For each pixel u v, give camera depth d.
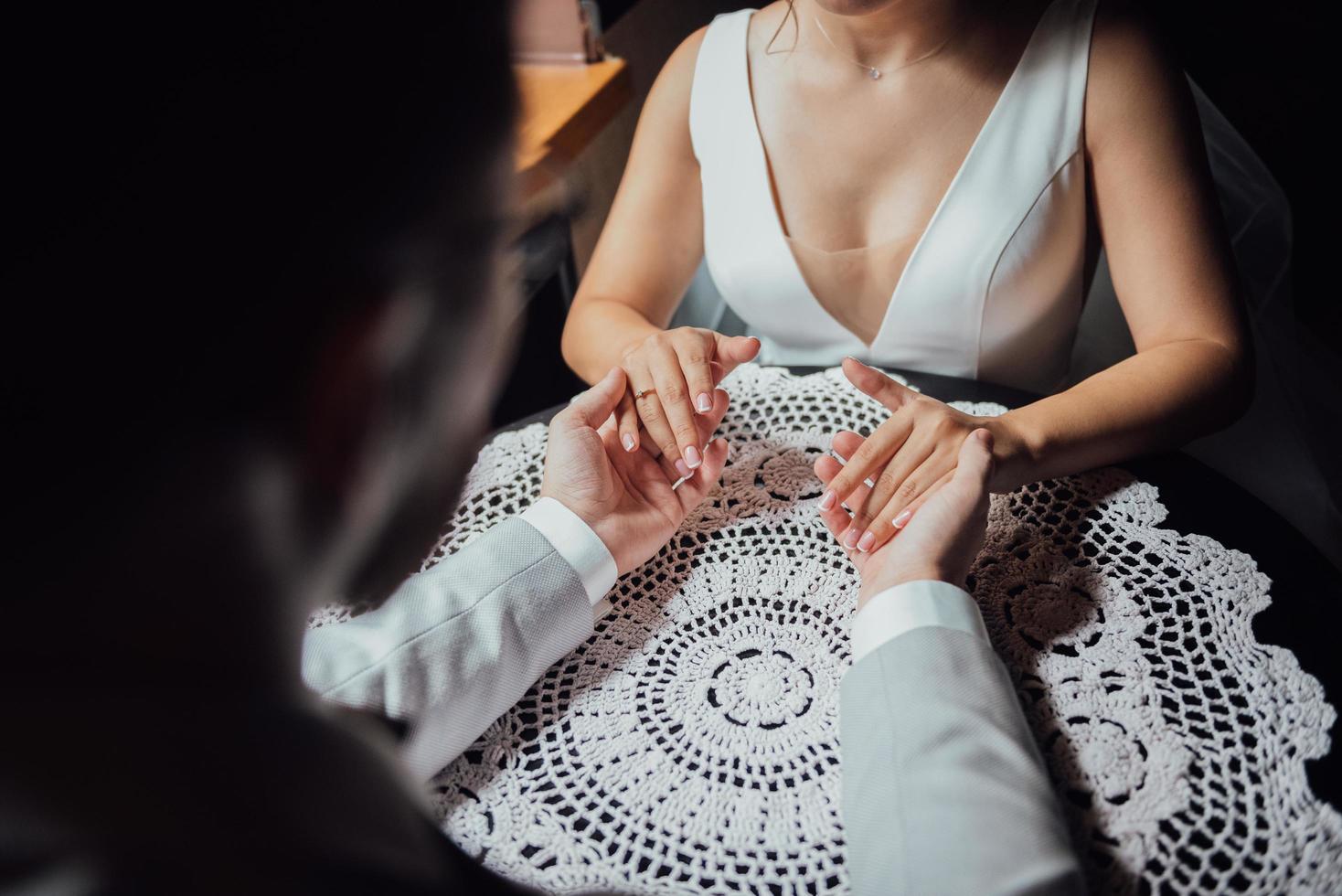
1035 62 1.12
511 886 0.38
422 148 0.26
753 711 0.75
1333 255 1.96
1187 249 1.06
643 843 0.65
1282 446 1.38
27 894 0.25
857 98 1.19
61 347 0.23
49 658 0.26
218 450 0.25
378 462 0.31
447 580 0.76
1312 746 0.65
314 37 0.23
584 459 0.86
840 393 1.05
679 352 0.98
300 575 0.31
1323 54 1.97
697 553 0.89
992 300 1.20
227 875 0.27
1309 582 0.79
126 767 0.26
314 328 0.26
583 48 1.92
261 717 0.29
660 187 1.37
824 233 1.27
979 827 0.56
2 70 0.21
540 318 1.96
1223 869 0.59
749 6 2.11
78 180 0.22
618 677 0.78
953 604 0.72
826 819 0.66
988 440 0.84
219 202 0.23
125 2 0.21
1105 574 0.81
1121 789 0.64
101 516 0.25
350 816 0.30
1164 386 0.97
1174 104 1.09
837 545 0.88
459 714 0.71
